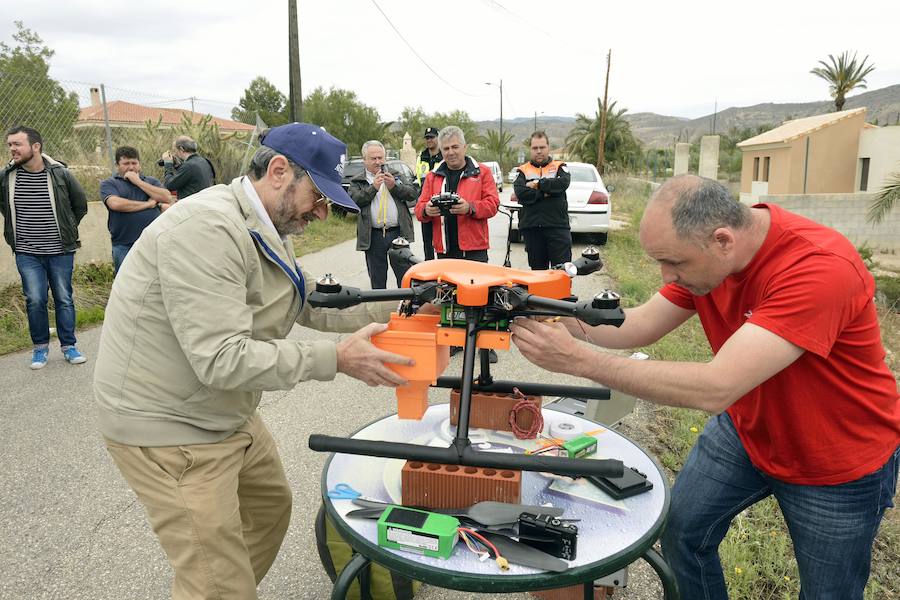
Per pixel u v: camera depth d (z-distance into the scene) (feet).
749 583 8.52
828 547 5.99
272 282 6.03
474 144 193.88
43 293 17.39
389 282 27.35
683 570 7.01
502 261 33.19
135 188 21.12
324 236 43.01
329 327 7.19
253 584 6.02
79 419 14.12
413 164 76.38
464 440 5.19
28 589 8.65
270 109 154.51
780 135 83.46
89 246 27.78
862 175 77.82
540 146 19.99
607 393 6.40
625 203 71.20
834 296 5.11
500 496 5.45
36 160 16.90
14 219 16.76
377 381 5.48
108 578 8.89
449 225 17.22
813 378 5.57
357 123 145.89
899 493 11.47
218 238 5.31
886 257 55.67
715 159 78.07
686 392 5.20
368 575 7.59
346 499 5.77
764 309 5.30
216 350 5.14
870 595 8.61
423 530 4.95
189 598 5.68
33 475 11.71
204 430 5.83
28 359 18.31
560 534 4.89
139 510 10.57
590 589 7.06
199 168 23.20
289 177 5.77
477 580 4.71
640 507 5.65
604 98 103.55
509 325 5.45
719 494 6.69
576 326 7.11
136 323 5.54
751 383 5.19
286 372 5.22
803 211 59.41
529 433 6.72
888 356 21.98
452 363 17.46
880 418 5.72
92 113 31.07
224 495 5.86
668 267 5.66
